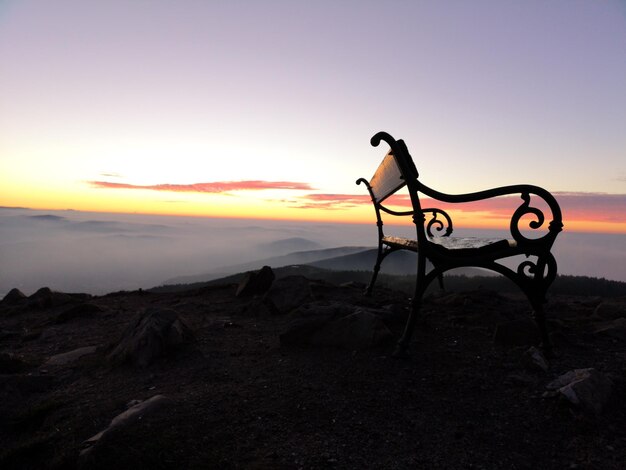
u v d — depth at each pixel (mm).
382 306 4121
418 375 2586
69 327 4344
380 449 1860
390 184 3488
